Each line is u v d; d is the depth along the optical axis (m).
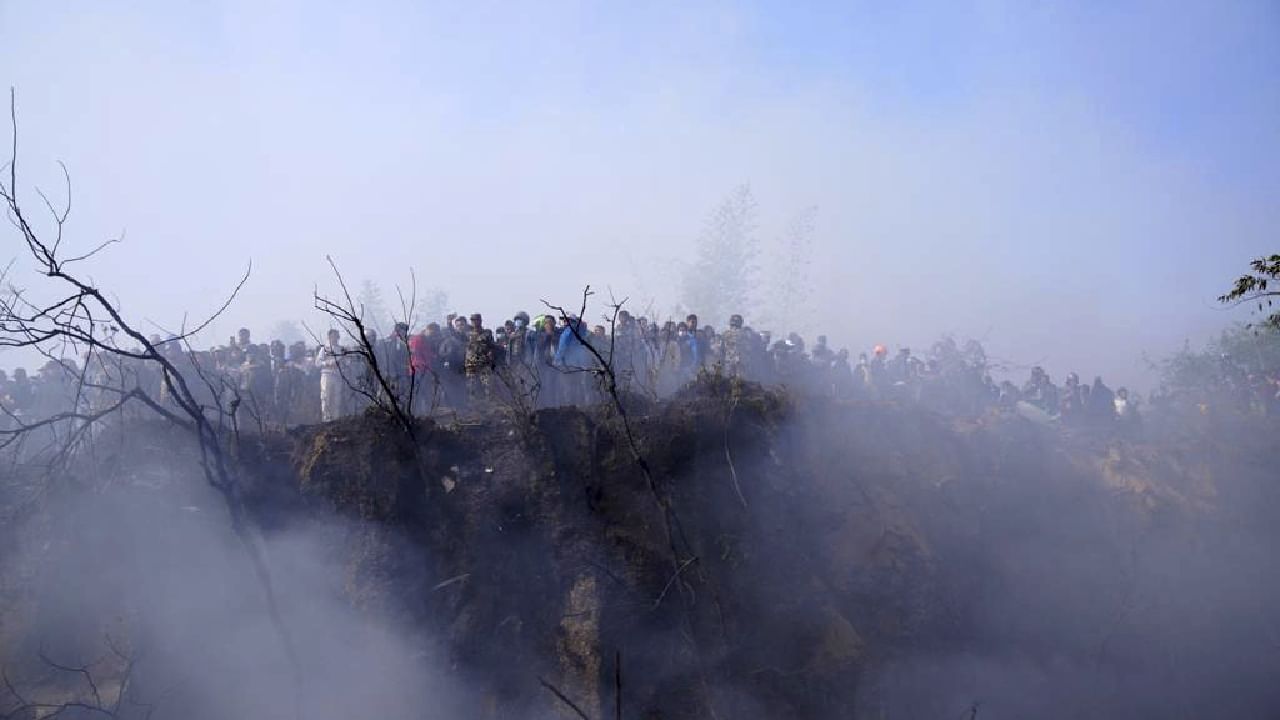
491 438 11.70
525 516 11.24
